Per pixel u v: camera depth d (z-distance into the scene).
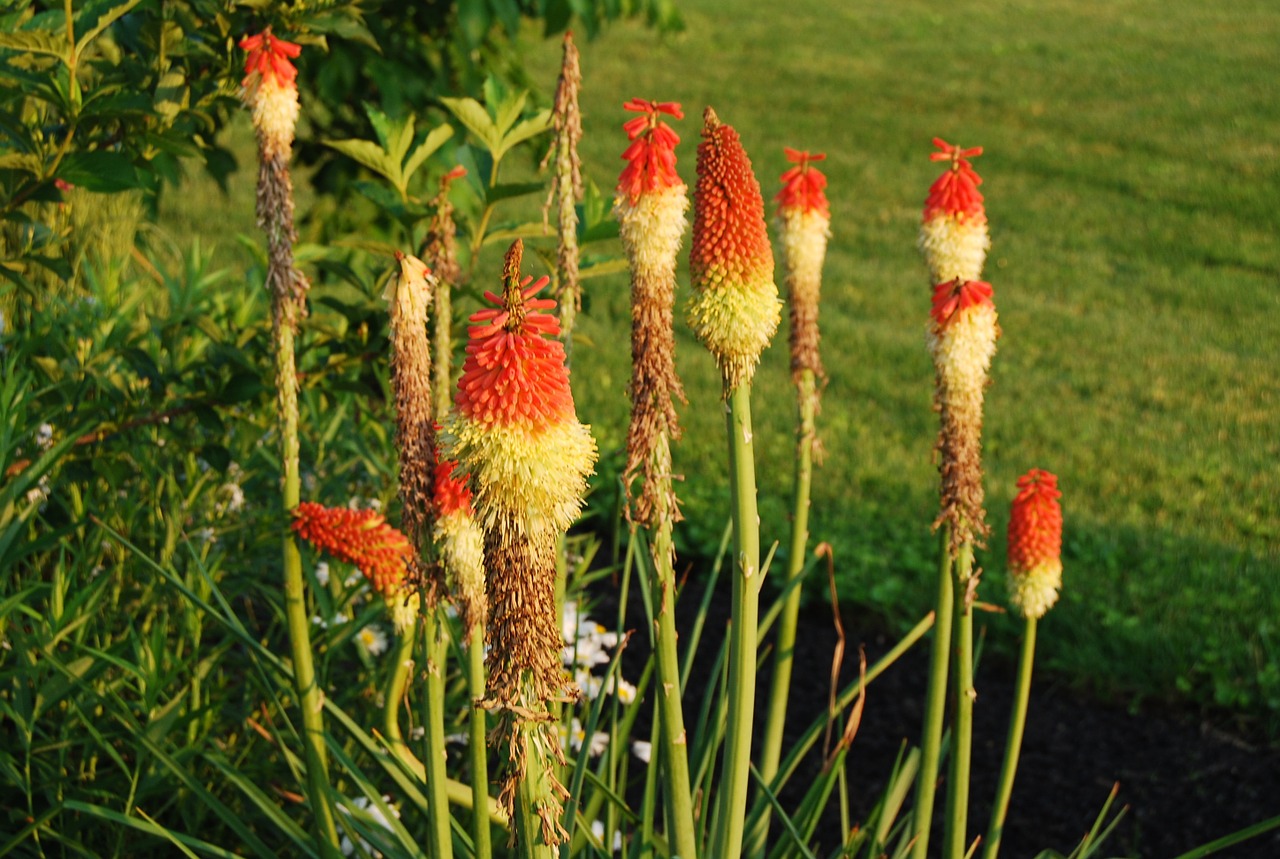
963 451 2.75
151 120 3.37
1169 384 9.76
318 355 4.46
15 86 3.23
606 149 17.20
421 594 2.41
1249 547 7.01
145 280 5.45
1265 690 5.53
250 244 4.02
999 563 6.67
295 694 2.69
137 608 3.79
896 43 25.03
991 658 6.12
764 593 6.57
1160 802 5.06
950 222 2.99
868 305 11.68
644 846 2.83
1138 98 20.17
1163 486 7.85
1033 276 12.46
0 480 3.16
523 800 1.95
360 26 3.67
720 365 2.33
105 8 3.31
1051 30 25.77
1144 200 15.16
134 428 3.81
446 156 5.97
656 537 2.46
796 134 18.55
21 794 3.28
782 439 8.43
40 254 3.85
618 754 3.26
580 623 4.36
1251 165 16.34
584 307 3.48
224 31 3.61
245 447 4.23
